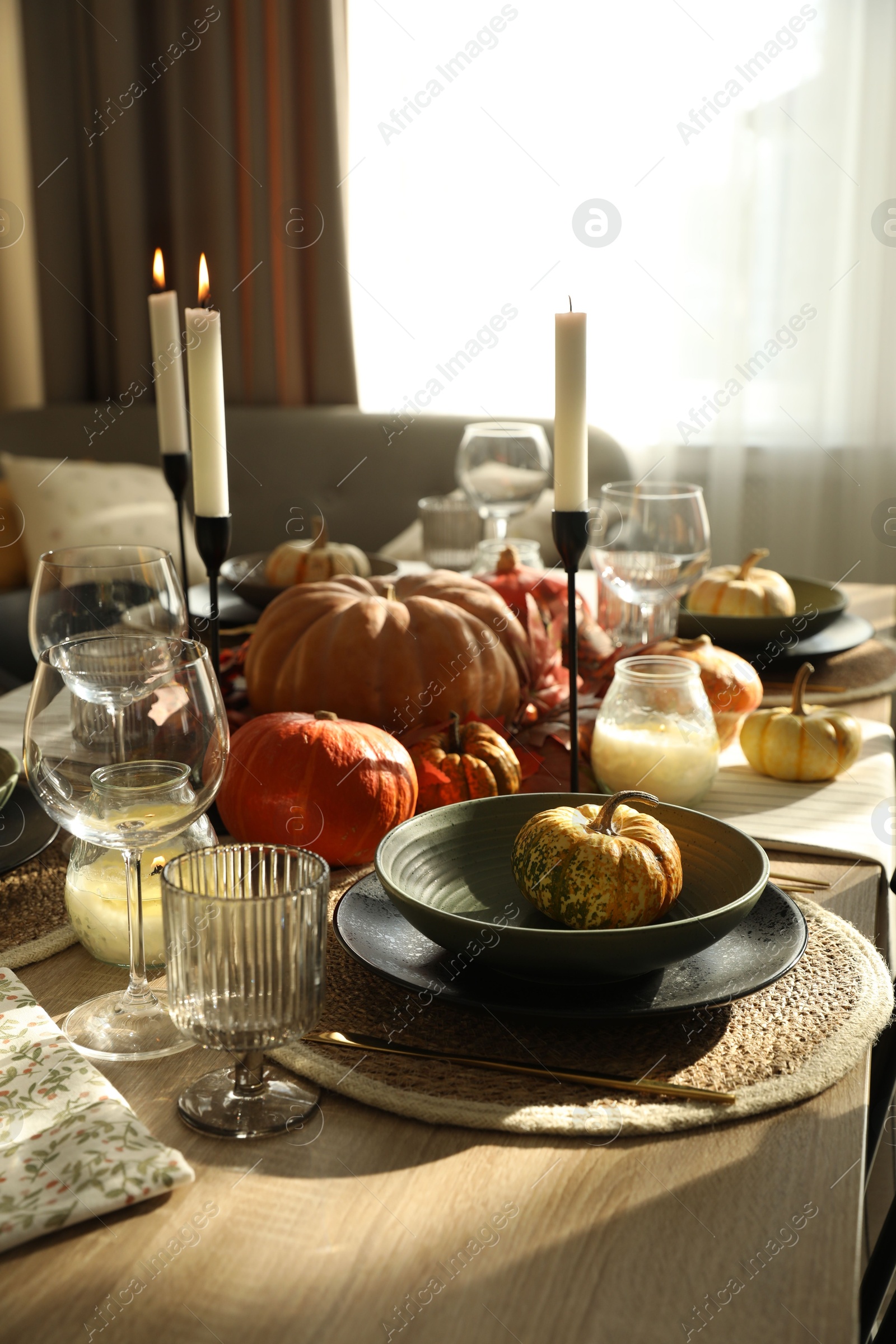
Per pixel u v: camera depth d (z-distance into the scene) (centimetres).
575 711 86
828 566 279
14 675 229
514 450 159
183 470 104
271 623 105
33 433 285
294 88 267
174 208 280
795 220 264
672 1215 49
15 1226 47
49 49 279
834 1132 54
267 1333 43
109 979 70
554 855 64
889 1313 65
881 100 254
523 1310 44
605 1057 59
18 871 84
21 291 316
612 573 121
